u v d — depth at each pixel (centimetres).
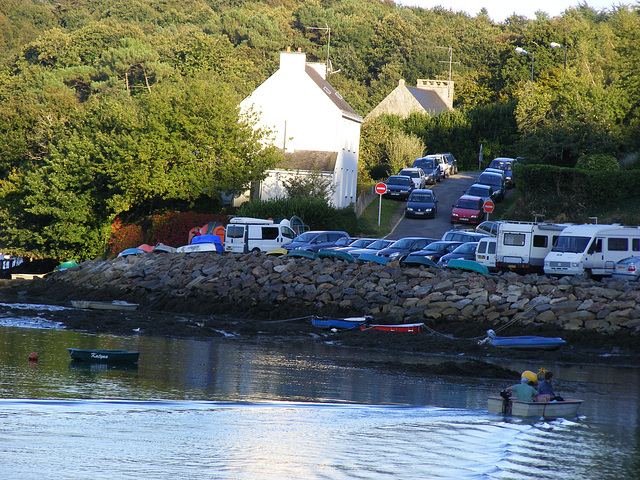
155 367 9625
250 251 19075
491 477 5847
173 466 5891
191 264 17350
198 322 13900
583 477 5891
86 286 17975
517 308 13100
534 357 11300
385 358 11000
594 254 14262
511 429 7200
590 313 12481
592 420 7588
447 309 13600
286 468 5928
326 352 11350
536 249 14975
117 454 6119
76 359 9731
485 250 15688
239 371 9562
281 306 15075
